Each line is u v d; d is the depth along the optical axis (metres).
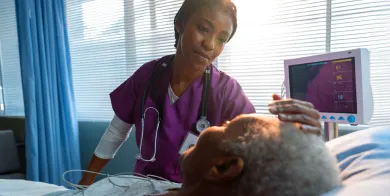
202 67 1.03
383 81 1.61
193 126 1.05
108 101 2.54
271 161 0.41
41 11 2.28
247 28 2.00
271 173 0.41
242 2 2.00
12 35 2.90
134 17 2.40
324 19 1.75
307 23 1.80
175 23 1.05
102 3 2.52
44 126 2.31
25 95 2.21
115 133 1.23
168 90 1.11
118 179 0.99
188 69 1.05
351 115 0.95
